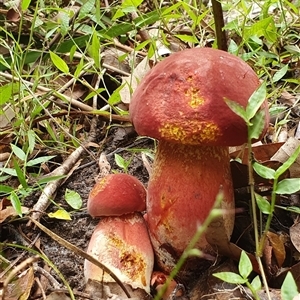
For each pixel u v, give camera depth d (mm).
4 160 378
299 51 413
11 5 455
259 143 331
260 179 264
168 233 236
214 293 226
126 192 244
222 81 210
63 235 305
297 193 281
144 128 218
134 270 238
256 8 486
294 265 227
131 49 456
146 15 436
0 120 403
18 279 247
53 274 271
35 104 386
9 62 445
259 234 260
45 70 443
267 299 214
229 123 207
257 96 203
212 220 220
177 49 464
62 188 341
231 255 234
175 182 231
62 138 386
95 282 235
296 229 256
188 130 207
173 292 235
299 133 342
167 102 211
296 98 382
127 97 393
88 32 439
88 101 440
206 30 462
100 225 250
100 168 348
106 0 519
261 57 383
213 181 229
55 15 537
